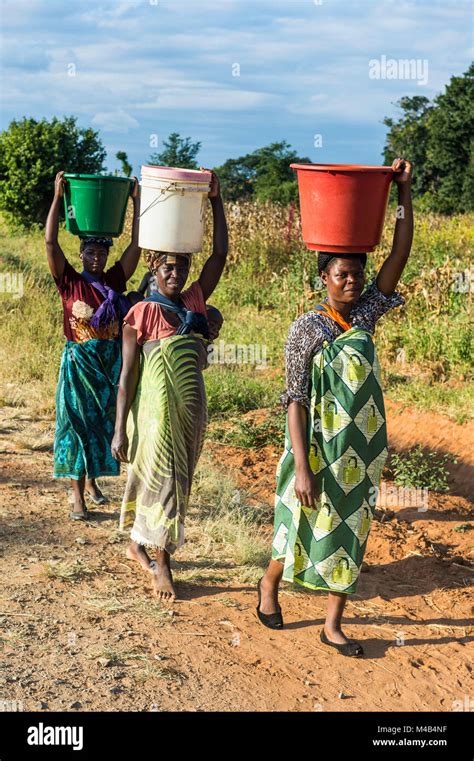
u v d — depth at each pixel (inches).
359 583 201.9
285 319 472.4
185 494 181.2
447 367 380.2
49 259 212.5
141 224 175.5
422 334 398.9
